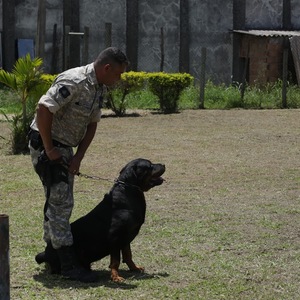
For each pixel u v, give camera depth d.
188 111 21.73
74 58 27.17
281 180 11.92
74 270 6.56
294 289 6.48
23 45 26.50
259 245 7.95
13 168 12.80
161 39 27.06
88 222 6.58
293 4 29.95
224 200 10.32
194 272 6.95
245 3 29.09
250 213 9.48
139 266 7.00
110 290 6.33
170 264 7.21
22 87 14.44
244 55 28.72
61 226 6.44
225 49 28.94
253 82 28.05
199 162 13.48
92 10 27.34
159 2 28.11
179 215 9.31
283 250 7.79
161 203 10.04
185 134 16.98
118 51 6.45
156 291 6.33
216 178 12.02
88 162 13.35
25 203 10.06
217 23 28.80
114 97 20.34
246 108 23.14
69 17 27.02
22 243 7.93
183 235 8.33
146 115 20.53
